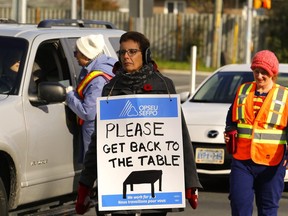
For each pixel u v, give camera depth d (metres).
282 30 52.41
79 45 10.95
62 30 11.86
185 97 17.33
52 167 10.92
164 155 8.68
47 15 57.66
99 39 10.98
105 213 8.70
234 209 9.86
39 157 10.68
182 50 55.09
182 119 8.80
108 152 8.66
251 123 9.78
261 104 9.80
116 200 8.65
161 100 8.70
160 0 82.75
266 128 9.76
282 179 9.88
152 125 8.68
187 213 13.68
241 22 52.97
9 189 10.38
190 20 54.69
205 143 15.30
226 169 15.20
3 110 10.19
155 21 55.50
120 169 8.66
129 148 8.67
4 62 10.88
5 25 12.00
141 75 8.79
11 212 10.51
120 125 8.68
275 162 9.76
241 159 9.82
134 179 8.65
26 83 10.66
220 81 17.52
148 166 8.66
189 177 8.77
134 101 8.68
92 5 67.31
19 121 10.36
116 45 12.80
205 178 15.64
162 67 49.28
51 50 11.49
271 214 9.89
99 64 10.91
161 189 8.67
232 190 9.85
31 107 10.62
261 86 9.84
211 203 14.67
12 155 10.18
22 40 11.06
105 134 8.69
